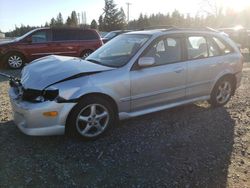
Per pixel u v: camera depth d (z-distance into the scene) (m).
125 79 4.86
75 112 4.49
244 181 3.77
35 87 4.42
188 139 4.88
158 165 4.09
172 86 5.47
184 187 3.63
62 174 3.83
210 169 4.02
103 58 5.34
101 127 4.80
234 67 6.41
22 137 4.80
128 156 4.31
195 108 6.34
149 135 5.00
